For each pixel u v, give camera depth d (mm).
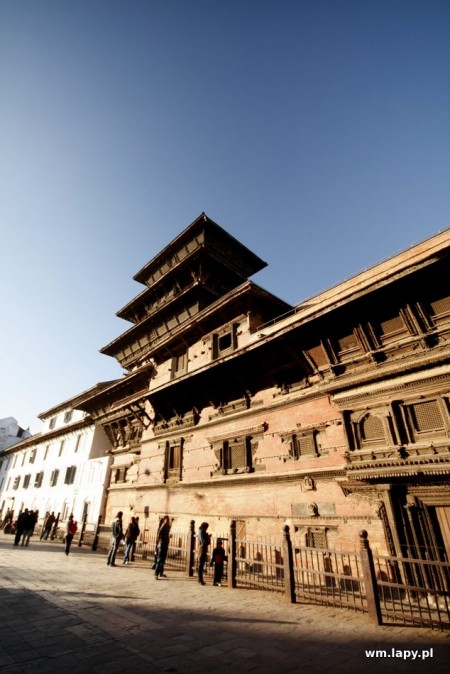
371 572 7094
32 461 39875
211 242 25656
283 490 13031
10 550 16078
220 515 15008
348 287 12375
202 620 6742
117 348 30359
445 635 6055
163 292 27328
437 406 9898
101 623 6309
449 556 8883
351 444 11312
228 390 16859
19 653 4871
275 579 9422
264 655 5133
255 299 17234
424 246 10641
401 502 9930
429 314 10430
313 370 13352
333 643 5688
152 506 19234
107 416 26969
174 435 19594
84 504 26688
